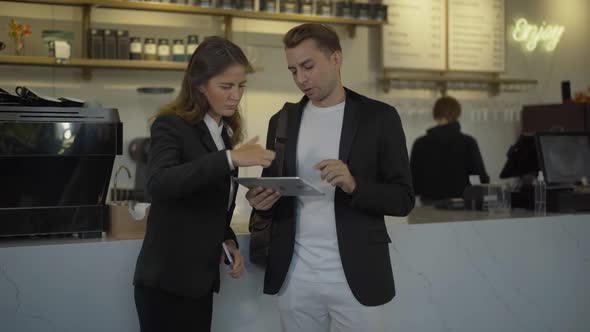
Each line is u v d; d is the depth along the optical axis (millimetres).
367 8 4934
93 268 2150
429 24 5344
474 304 2799
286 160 2043
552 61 6039
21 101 2164
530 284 2938
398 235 2631
